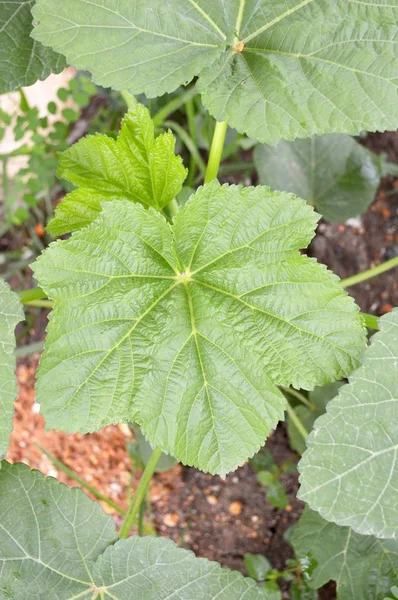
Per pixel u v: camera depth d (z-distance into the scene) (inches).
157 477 37.4
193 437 24.9
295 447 34.4
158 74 26.1
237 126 26.1
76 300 24.6
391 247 39.8
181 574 25.2
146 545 25.3
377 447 24.0
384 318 24.4
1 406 23.5
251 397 24.9
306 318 24.8
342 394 24.1
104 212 24.8
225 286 25.2
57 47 25.8
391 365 24.3
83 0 25.7
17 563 25.0
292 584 34.9
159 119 34.2
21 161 41.1
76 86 36.2
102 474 37.7
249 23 26.5
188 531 36.8
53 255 24.5
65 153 25.8
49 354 24.3
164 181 26.3
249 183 40.7
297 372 24.8
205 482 37.1
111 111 41.2
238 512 36.7
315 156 35.1
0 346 23.9
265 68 26.4
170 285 25.5
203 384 25.0
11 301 24.1
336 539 29.1
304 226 24.9
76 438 38.0
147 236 25.1
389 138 40.7
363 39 25.9
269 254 25.0
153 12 26.0
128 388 24.7
